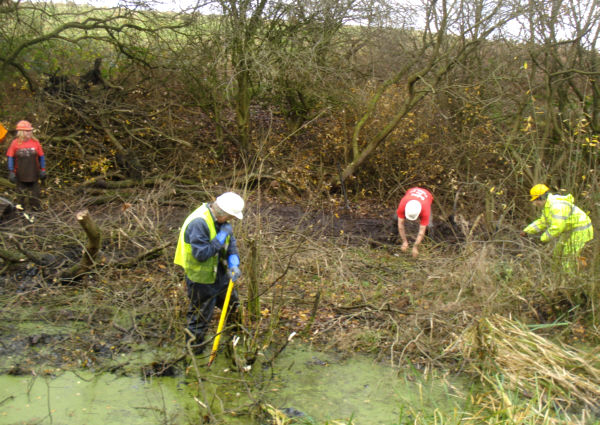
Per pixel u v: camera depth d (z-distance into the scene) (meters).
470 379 4.67
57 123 9.90
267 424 4.00
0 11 9.64
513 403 4.11
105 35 11.33
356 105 10.47
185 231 4.49
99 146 9.81
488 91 10.09
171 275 5.75
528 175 8.78
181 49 10.33
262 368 4.77
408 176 10.38
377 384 4.59
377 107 10.59
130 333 5.16
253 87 10.48
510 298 5.52
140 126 10.28
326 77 9.91
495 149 9.48
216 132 10.65
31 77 10.66
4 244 6.42
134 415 4.03
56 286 5.94
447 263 6.40
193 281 4.60
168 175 9.49
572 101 10.02
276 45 9.55
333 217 9.21
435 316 5.30
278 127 11.99
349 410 4.21
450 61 9.48
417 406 4.27
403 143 10.47
